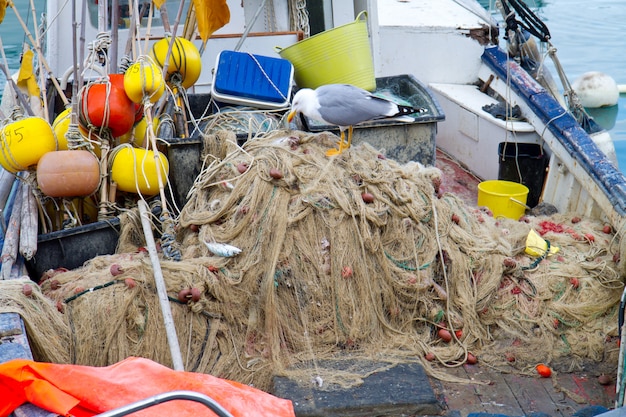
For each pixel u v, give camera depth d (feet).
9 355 9.99
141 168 15.49
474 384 13.61
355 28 19.07
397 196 14.79
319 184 14.52
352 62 19.20
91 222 16.75
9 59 37.37
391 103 14.73
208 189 15.65
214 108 20.49
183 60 18.04
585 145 18.48
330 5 22.18
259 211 14.35
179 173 17.12
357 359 13.75
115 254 14.73
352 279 14.19
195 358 13.42
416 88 19.99
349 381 13.02
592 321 14.89
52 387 7.93
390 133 18.16
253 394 8.34
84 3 17.37
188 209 15.51
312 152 15.42
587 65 37.42
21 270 13.73
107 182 15.85
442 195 16.20
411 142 18.30
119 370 8.34
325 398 12.54
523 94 21.27
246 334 13.92
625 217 16.02
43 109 18.35
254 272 13.99
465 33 24.93
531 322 14.80
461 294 14.87
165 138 17.04
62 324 12.69
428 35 24.98
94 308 13.10
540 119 20.29
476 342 14.61
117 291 13.28
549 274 15.39
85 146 15.61
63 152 15.08
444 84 25.36
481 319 14.97
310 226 14.26
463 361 14.19
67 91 21.36
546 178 20.39
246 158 15.37
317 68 19.35
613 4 48.24
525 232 16.47
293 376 13.20
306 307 14.11
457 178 22.79
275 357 13.58
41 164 15.01
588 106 30.27
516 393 13.37
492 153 21.81
